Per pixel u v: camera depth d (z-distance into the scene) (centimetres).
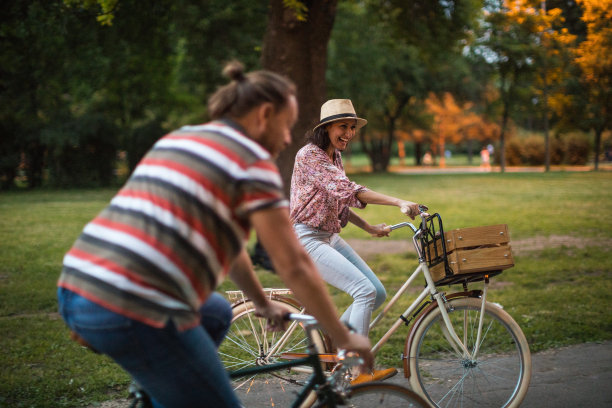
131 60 1592
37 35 1123
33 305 595
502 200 1656
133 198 160
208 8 1509
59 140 2475
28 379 383
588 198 1630
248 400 340
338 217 319
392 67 3181
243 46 1608
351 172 4062
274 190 159
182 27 1531
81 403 350
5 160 2522
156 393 169
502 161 3578
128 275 153
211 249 159
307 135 324
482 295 299
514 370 372
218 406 171
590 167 3638
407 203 291
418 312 309
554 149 4016
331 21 779
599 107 2814
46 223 1299
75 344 463
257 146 163
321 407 198
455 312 310
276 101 172
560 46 2609
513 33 2694
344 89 2678
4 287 675
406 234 1095
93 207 1700
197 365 165
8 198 2080
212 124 171
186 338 161
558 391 349
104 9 743
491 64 2927
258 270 765
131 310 153
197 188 156
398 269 749
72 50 1223
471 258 281
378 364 409
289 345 317
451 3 1189
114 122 2742
